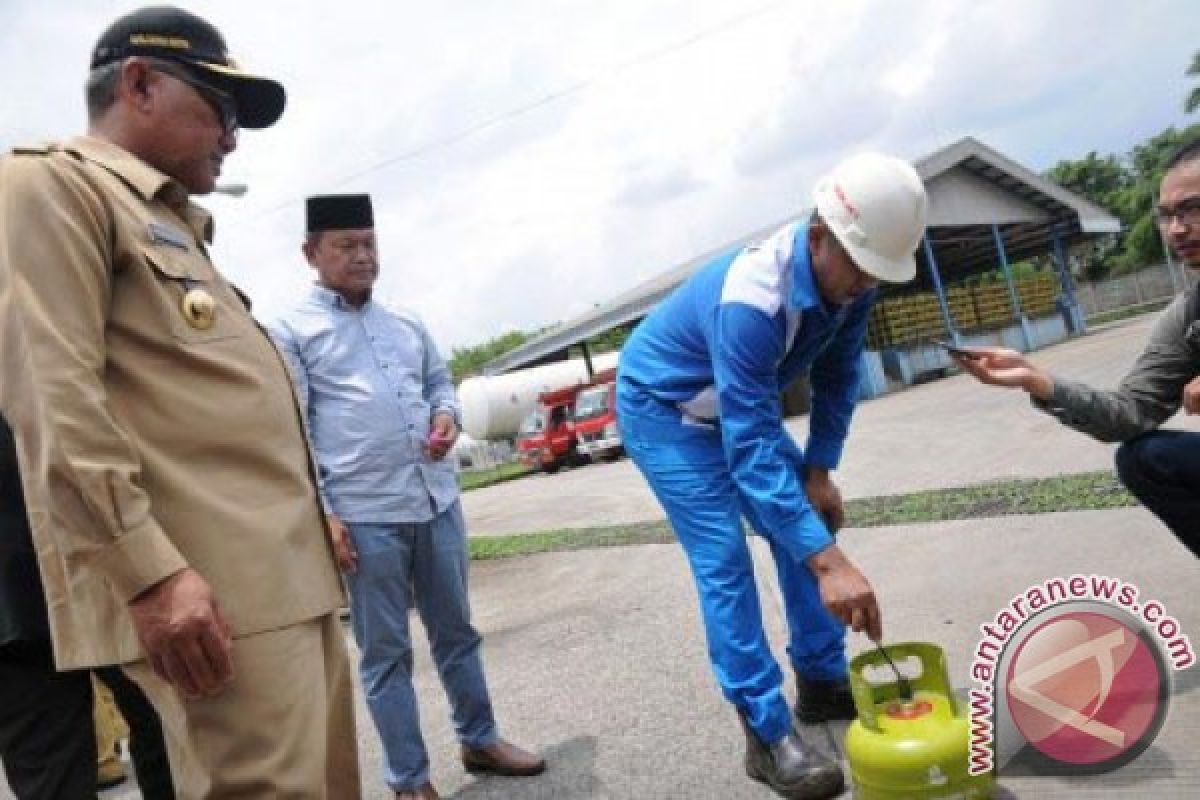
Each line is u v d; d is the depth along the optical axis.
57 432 1.59
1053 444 7.83
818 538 2.57
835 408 3.30
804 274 2.67
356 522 3.20
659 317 3.13
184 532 1.78
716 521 2.94
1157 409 2.89
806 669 3.28
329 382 3.27
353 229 3.34
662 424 3.05
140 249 1.80
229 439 1.87
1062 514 5.15
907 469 8.44
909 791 2.23
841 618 2.52
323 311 3.34
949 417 12.05
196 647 1.63
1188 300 2.80
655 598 5.57
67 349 1.63
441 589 3.35
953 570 4.61
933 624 3.88
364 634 3.23
